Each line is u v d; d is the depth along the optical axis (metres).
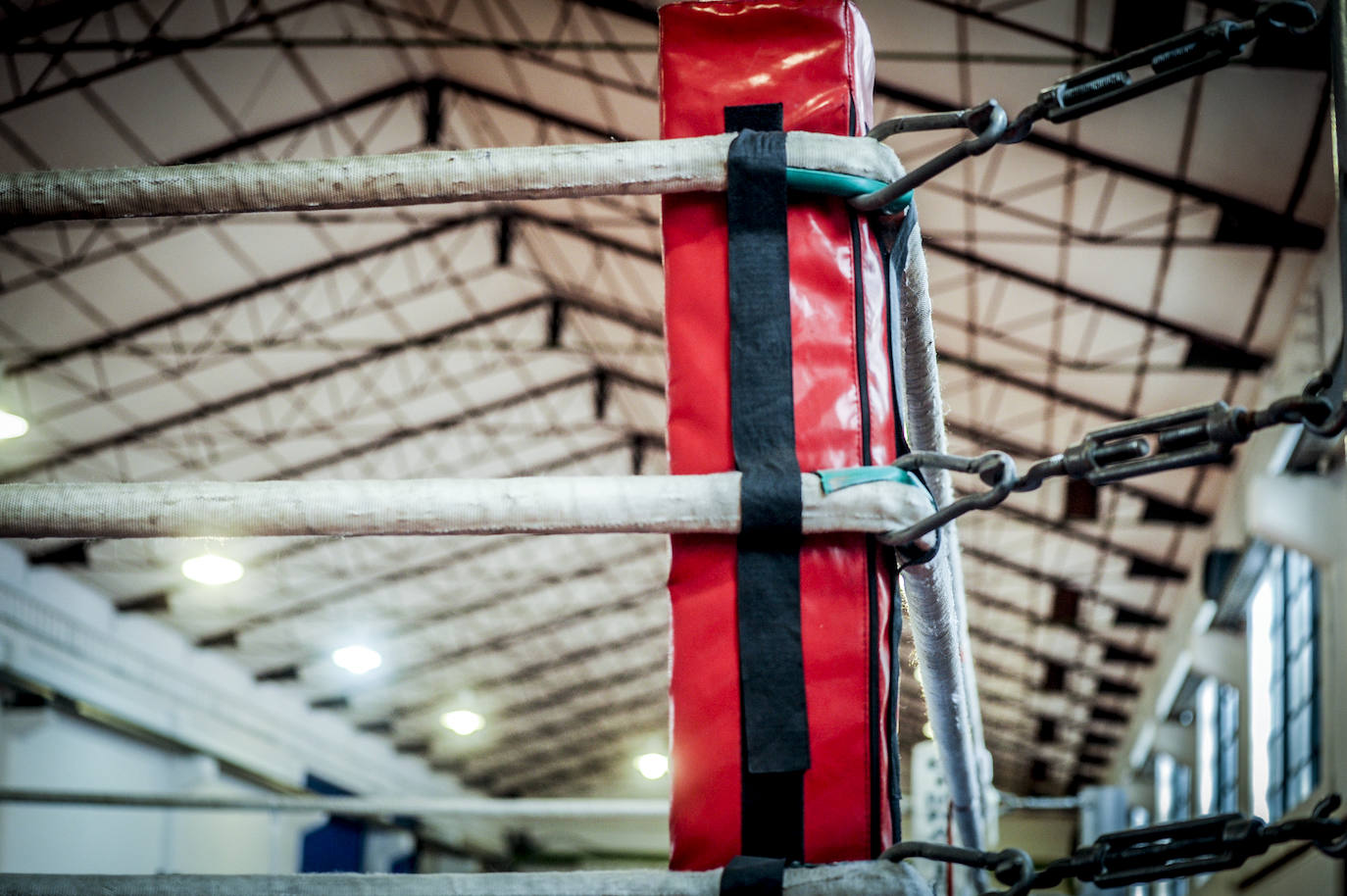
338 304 14.70
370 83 12.43
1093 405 13.91
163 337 14.20
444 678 23.80
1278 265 10.93
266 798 6.19
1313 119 9.22
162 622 19.80
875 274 1.86
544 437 18.03
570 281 15.24
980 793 4.09
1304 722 12.33
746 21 1.92
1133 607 18.47
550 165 1.82
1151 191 10.61
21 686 16.33
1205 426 1.52
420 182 1.84
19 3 10.47
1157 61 1.64
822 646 1.67
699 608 1.70
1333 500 11.13
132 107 11.48
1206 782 17.39
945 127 1.82
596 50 11.38
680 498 1.68
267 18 11.23
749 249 1.79
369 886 1.67
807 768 1.62
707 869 1.63
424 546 18.81
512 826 31.78
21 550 16.73
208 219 12.83
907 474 1.70
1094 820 9.64
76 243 12.62
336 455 17.23
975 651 21.59
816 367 1.77
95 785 18.03
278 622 20.39
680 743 1.67
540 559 19.75
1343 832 1.38
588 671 24.23
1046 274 12.09
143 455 16.02
